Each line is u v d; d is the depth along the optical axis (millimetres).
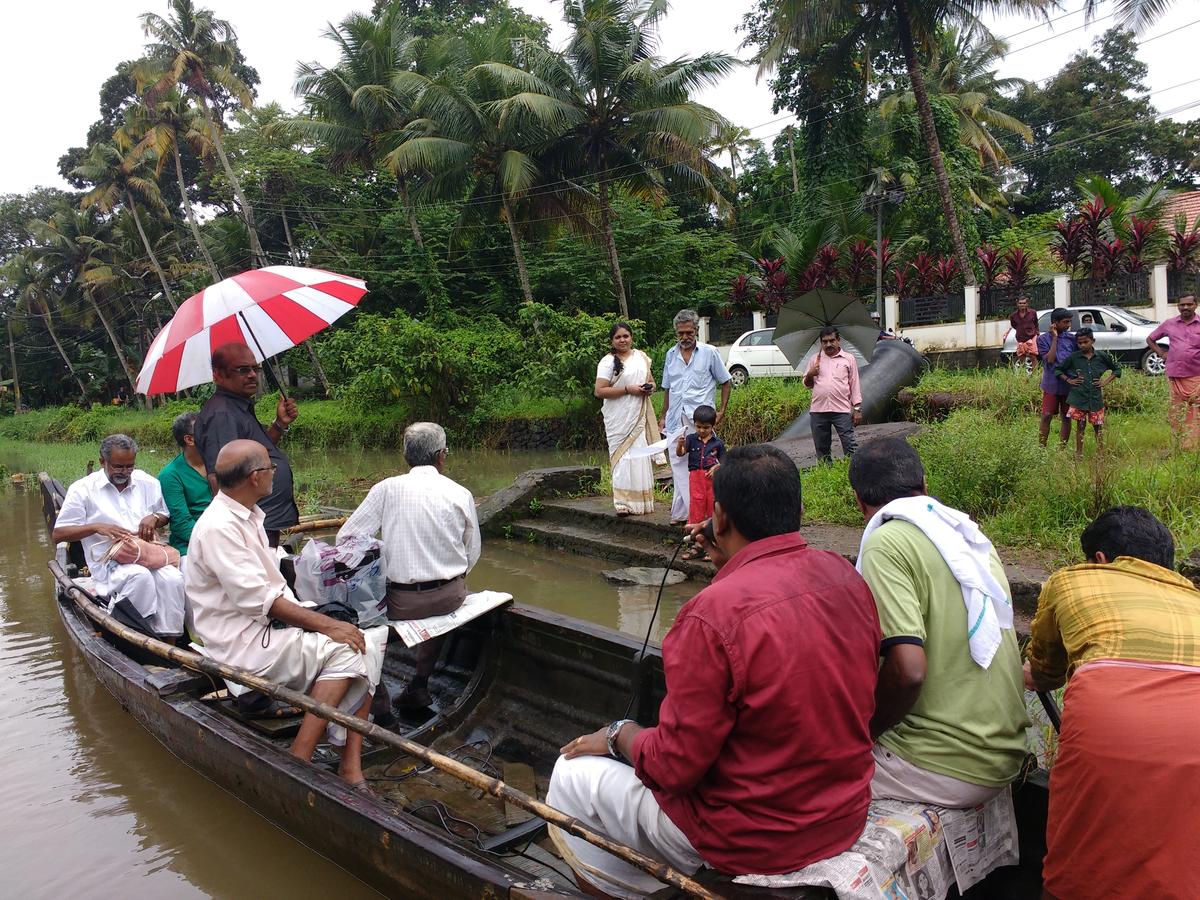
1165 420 8539
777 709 1993
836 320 8227
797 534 2252
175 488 5359
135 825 3623
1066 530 5629
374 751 4062
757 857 2061
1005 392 10508
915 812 2354
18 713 4957
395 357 18953
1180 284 15383
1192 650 2172
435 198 22625
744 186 31875
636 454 6645
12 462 23922
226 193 29766
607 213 21594
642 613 6117
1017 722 2471
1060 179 34000
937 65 26781
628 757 2455
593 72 20016
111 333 40125
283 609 3570
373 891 2990
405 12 32688
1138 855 2039
